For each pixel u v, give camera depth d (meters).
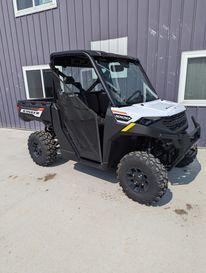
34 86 5.80
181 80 4.05
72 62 2.91
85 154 2.83
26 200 2.54
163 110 2.28
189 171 3.21
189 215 2.21
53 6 4.79
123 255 1.73
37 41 5.30
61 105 2.90
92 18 4.49
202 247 1.80
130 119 2.18
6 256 1.75
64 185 2.88
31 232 2.01
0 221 2.17
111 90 2.44
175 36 3.88
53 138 3.45
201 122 4.13
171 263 1.65
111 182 2.94
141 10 4.01
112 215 2.23
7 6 5.34
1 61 5.96
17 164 3.64
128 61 2.93
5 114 6.48
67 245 1.85
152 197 2.25
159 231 1.99
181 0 3.66
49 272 1.59
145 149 2.52
